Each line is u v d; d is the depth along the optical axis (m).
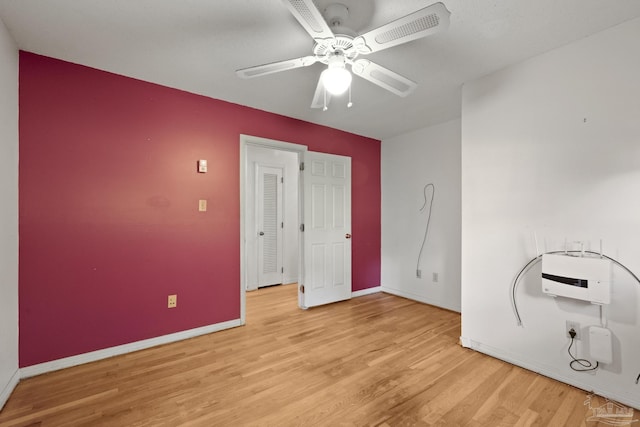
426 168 3.92
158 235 2.62
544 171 2.12
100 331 2.36
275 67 1.80
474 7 1.64
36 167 2.12
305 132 3.65
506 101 2.32
